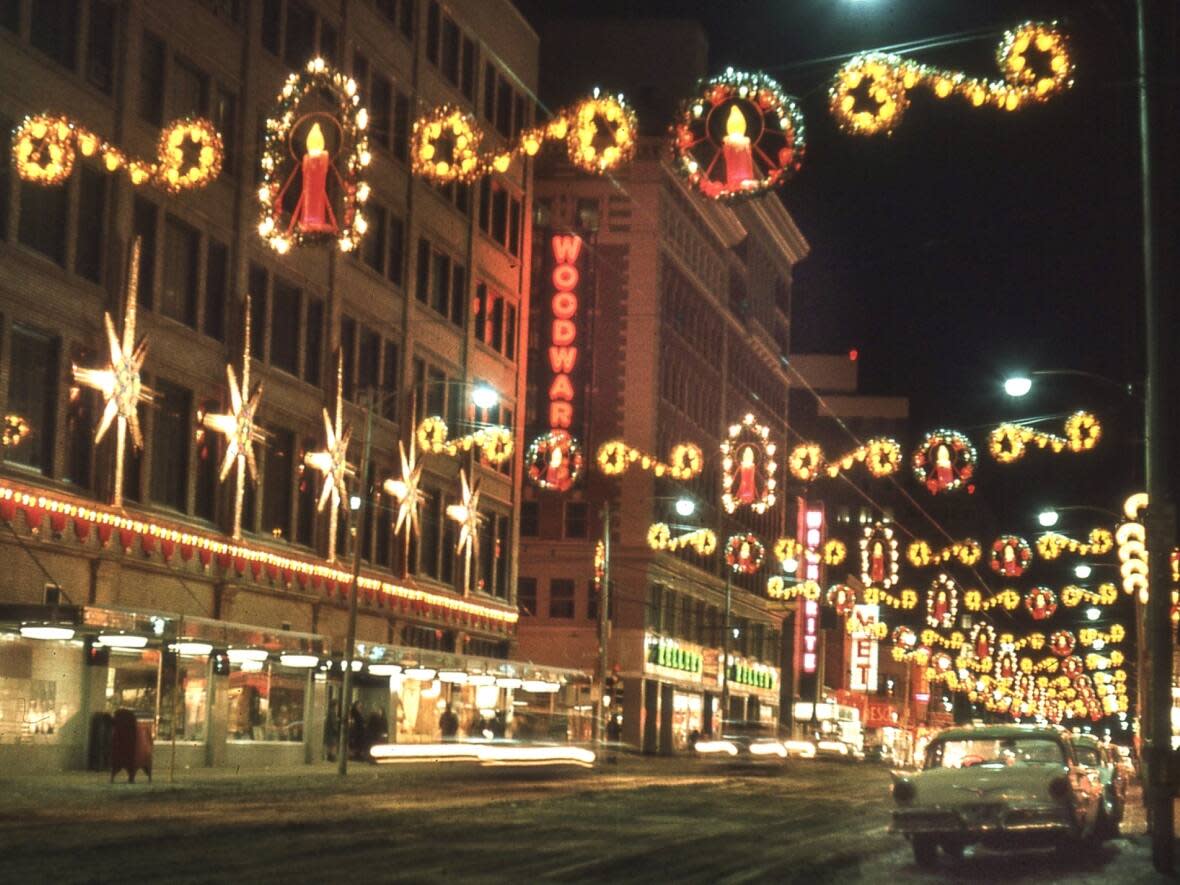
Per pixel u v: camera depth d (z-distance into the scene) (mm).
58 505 40312
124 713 36500
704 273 100562
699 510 98438
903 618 177250
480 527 69625
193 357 47312
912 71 18828
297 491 53719
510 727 51469
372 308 58938
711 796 40000
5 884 15797
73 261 41750
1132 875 20844
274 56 51406
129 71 43562
